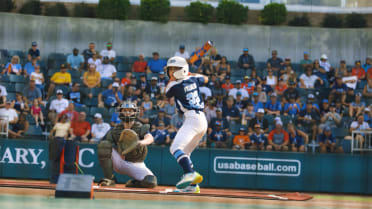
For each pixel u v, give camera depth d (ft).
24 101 96.22
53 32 127.95
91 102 101.86
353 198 69.56
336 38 134.72
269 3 135.03
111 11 128.06
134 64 115.85
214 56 119.96
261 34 133.69
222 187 81.20
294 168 81.92
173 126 87.45
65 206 28.17
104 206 29.09
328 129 90.38
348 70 123.85
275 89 109.29
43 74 112.47
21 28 126.21
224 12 131.95
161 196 38.58
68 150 51.06
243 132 86.89
